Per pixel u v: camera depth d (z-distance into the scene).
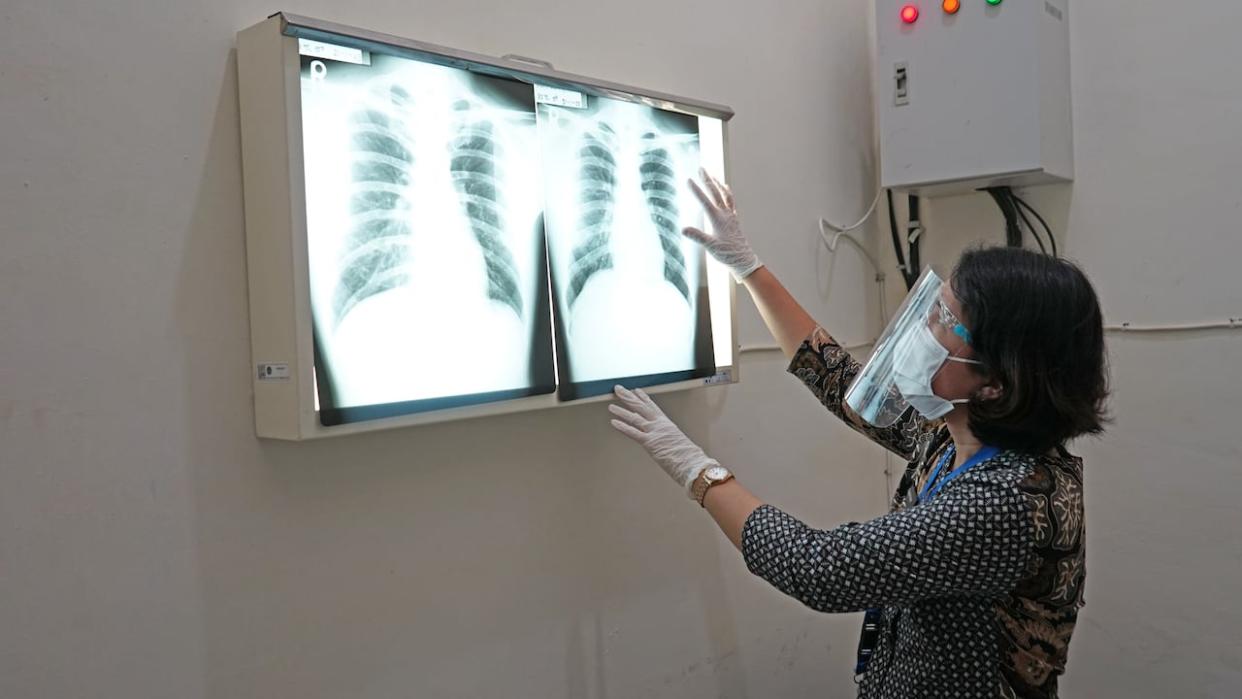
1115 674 2.17
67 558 1.03
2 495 0.98
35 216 1.01
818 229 2.21
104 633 1.05
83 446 1.04
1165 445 2.09
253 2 1.20
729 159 1.75
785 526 1.16
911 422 1.44
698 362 1.65
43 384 1.01
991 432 1.12
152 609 1.09
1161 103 2.08
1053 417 1.09
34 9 1.02
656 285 1.57
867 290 2.39
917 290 1.26
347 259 1.14
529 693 1.51
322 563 1.25
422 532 1.37
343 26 1.14
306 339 1.11
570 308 1.41
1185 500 2.07
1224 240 2.01
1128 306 2.13
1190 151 2.05
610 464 1.67
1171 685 2.10
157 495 1.10
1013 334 1.07
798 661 2.11
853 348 2.32
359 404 1.15
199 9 1.14
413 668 1.35
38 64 1.02
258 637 1.18
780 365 2.08
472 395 1.27
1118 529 2.16
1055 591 1.08
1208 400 2.04
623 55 1.73
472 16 1.45
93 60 1.06
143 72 1.10
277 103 1.10
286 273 1.10
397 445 1.34
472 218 1.28
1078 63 2.17
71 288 1.04
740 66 2.01
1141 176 2.11
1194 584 2.06
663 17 1.82
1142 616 2.13
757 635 1.99
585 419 1.62
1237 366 2.00
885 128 2.16
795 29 2.17
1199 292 2.04
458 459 1.42
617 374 1.49
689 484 1.30
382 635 1.31
